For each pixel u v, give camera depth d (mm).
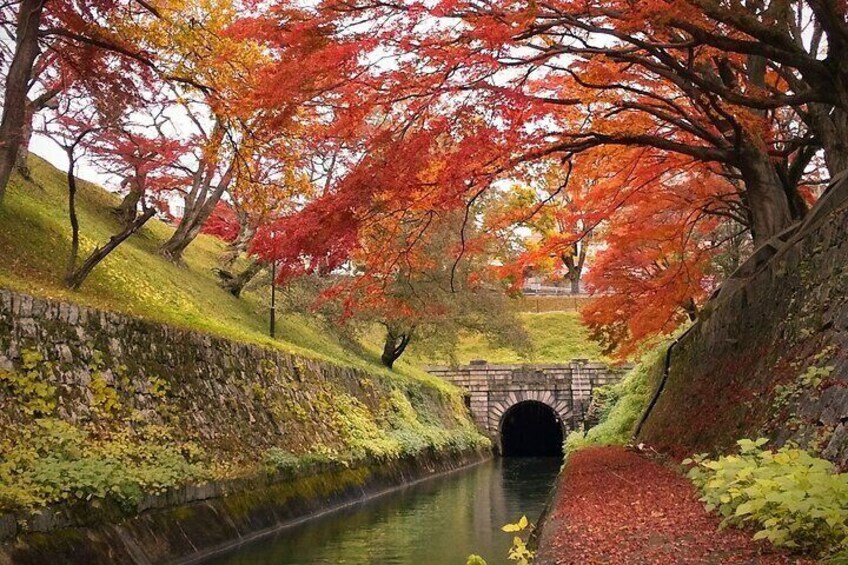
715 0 8570
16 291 10102
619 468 12531
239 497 12547
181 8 11578
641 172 12758
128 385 11539
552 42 10844
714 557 5469
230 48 11289
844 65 8953
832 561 4609
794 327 9633
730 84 12008
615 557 5770
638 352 30797
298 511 14273
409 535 12930
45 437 9141
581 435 26188
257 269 25969
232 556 10781
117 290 16359
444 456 28000
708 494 7000
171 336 13375
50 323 10469
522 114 9258
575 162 12484
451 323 28859
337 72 8797
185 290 21797
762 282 11570
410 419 26094
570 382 41500
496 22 8438
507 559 10703
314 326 29438
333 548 11625
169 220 26000
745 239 23516
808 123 12602
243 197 13688
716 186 15703
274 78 8922
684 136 13133
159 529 9945
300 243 9117
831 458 6672
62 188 23312
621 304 17172
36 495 8148
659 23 8352
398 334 29516
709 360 13734
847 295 8281
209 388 13961
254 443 14398
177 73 11969
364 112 9328
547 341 47312
